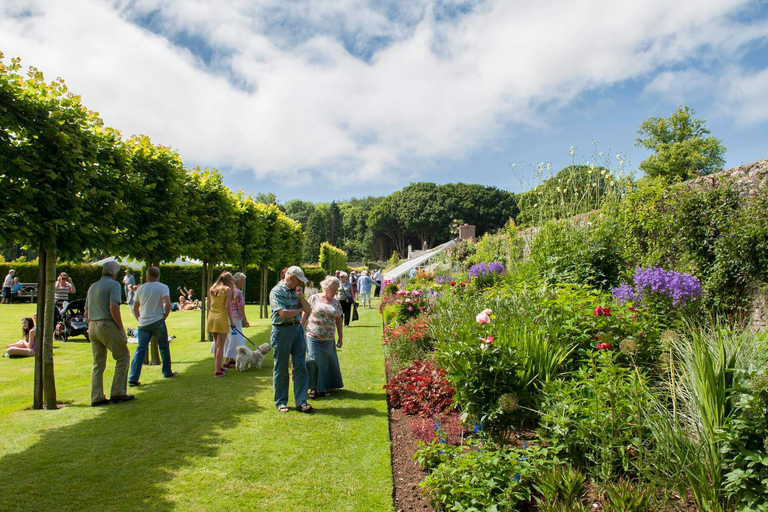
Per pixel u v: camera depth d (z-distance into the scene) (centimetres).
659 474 288
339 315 628
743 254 534
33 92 507
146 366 811
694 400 307
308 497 329
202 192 1097
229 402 570
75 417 512
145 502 321
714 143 3102
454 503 280
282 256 2019
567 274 782
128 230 721
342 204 13112
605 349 385
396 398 561
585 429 316
